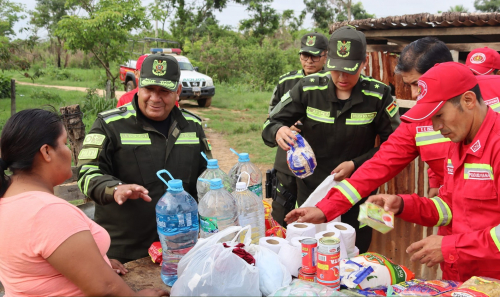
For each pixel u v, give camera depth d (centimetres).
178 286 158
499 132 190
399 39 618
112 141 248
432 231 394
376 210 201
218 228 207
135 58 1834
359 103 312
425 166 389
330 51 297
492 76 245
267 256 176
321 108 320
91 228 173
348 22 571
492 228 190
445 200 235
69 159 178
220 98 1950
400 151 257
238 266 158
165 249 207
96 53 1561
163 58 245
